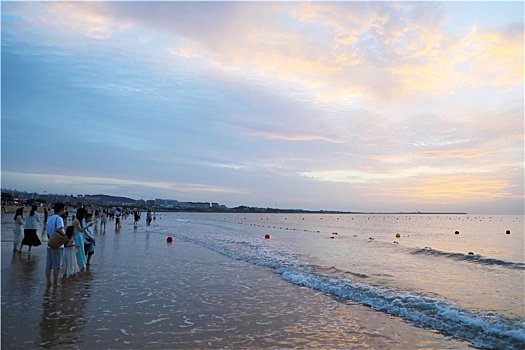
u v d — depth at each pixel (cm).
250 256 1881
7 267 1270
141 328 731
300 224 7488
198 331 732
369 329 784
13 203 8419
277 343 689
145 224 5003
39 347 614
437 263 1781
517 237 3994
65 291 991
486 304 1005
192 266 1515
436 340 723
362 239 3259
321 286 1177
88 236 1371
